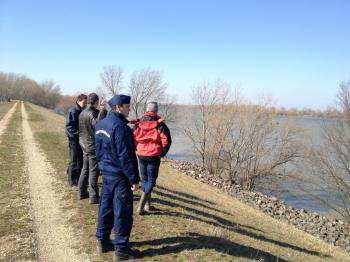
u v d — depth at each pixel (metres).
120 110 6.55
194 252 7.24
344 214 24.95
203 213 11.40
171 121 42.91
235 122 34.25
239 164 33.91
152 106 8.70
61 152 19.81
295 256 9.30
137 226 8.37
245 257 7.52
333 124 28.70
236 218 12.93
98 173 9.90
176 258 6.93
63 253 7.30
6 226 8.52
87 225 8.57
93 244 7.58
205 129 34.69
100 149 6.55
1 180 12.74
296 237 13.38
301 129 31.44
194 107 35.53
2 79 129.12
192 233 8.31
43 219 9.16
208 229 8.91
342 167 27.73
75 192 11.12
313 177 28.91
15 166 15.25
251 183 33.53
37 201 10.58
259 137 33.47
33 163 16.14
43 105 125.25
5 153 18.22
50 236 8.14
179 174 23.48
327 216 24.33
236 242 8.59
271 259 8.00
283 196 30.98
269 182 32.69
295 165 31.42
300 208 26.45
